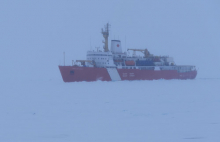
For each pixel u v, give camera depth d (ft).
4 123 336.29
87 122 336.90
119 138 268.00
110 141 258.98
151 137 269.64
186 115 369.30
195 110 407.64
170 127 305.73
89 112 404.77
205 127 303.27
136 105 467.52
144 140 261.03
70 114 390.83
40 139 267.39
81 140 262.67
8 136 278.26
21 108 451.12
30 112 411.34
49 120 351.87
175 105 461.37
